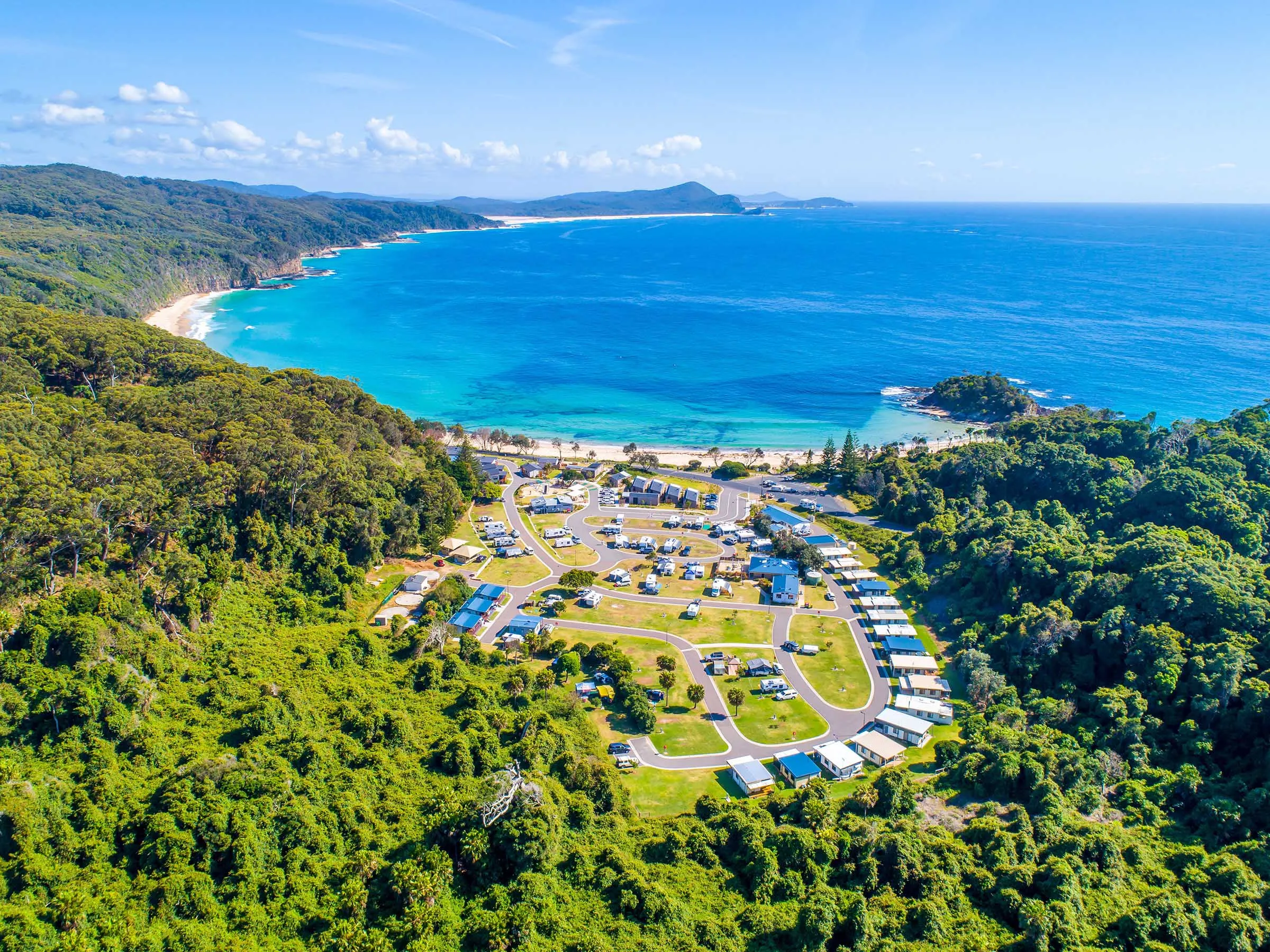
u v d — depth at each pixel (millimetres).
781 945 71375
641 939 69500
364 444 171500
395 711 98500
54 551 102625
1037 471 181250
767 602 143250
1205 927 73000
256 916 69250
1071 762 93125
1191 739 99062
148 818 75625
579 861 77500
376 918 70812
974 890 78438
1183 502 150625
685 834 83562
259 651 110250
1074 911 74125
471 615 131875
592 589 145000
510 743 97938
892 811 88688
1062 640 118438
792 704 112812
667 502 193500
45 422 131000
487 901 73250
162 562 115625
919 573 151000
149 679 97750
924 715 109938
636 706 106625
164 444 127062
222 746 89750
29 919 63031
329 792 84250
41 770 80250
